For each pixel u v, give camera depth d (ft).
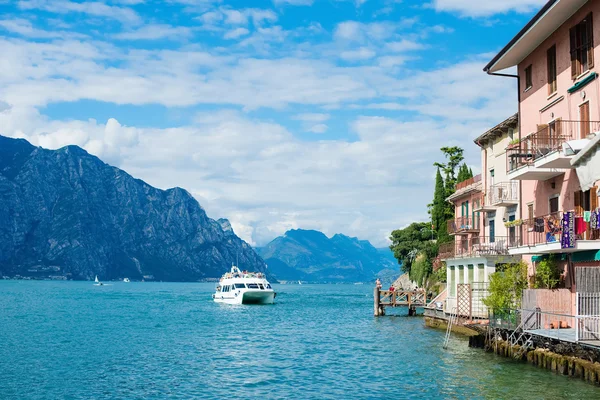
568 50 105.60
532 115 121.19
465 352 120.67
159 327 198.18
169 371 106.01
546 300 100.78
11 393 86.79
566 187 107.45
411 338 152.76
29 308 309.83
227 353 130.31
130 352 131.64
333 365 111.75
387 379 95.61
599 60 95.76
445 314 171.22
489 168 170.40
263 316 253.44
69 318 238.48
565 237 95.96
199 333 176.76
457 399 79.20
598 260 92.58
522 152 121.08
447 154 280.72
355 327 192.75
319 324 207.41
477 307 147.43
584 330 82.53
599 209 90.22
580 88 101.45
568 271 104.94
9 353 128.47
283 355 126.41
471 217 186.80
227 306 333.21
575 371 86.74
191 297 505.66
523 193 127.44
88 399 83.10
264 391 88.53
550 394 77.87
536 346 100.83
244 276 364.99
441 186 267.18
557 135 107.55
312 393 86.79
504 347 110.01
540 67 117.39
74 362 116.06
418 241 283.18
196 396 85.25
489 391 81.76
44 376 100.32
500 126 156.25
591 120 97.45
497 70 131.64
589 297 83.97
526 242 124.16
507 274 115.44
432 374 97.14
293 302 396.98
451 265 176.65
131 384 93.76
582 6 100.73
